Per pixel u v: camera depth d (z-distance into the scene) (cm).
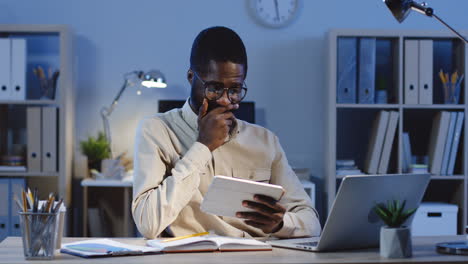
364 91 409
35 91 437
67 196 409
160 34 442
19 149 412
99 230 407
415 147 442
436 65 441
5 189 400
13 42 400
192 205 178
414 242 172
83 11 438
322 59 448
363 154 448
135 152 181
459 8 451
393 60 426
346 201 149
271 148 195
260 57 446
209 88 171
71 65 422
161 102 422
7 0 434
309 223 182
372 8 450
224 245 155
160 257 145
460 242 165
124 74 441
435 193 439
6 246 164
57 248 157
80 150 423
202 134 172
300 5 448
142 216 166
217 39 172
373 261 140
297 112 447
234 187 151
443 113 409
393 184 159
